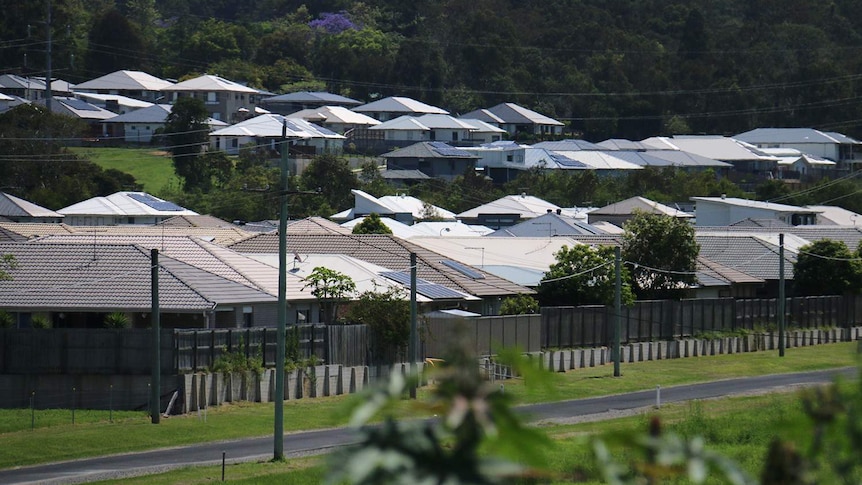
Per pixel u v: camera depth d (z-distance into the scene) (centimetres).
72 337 15175
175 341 14950
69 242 18438
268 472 10869
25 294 17012
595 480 8844
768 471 1972
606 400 16938
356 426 1585
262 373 15838
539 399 16750
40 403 15125
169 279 17325
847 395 2091
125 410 14900
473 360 1598
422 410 1602
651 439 1819
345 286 18562
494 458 1550
